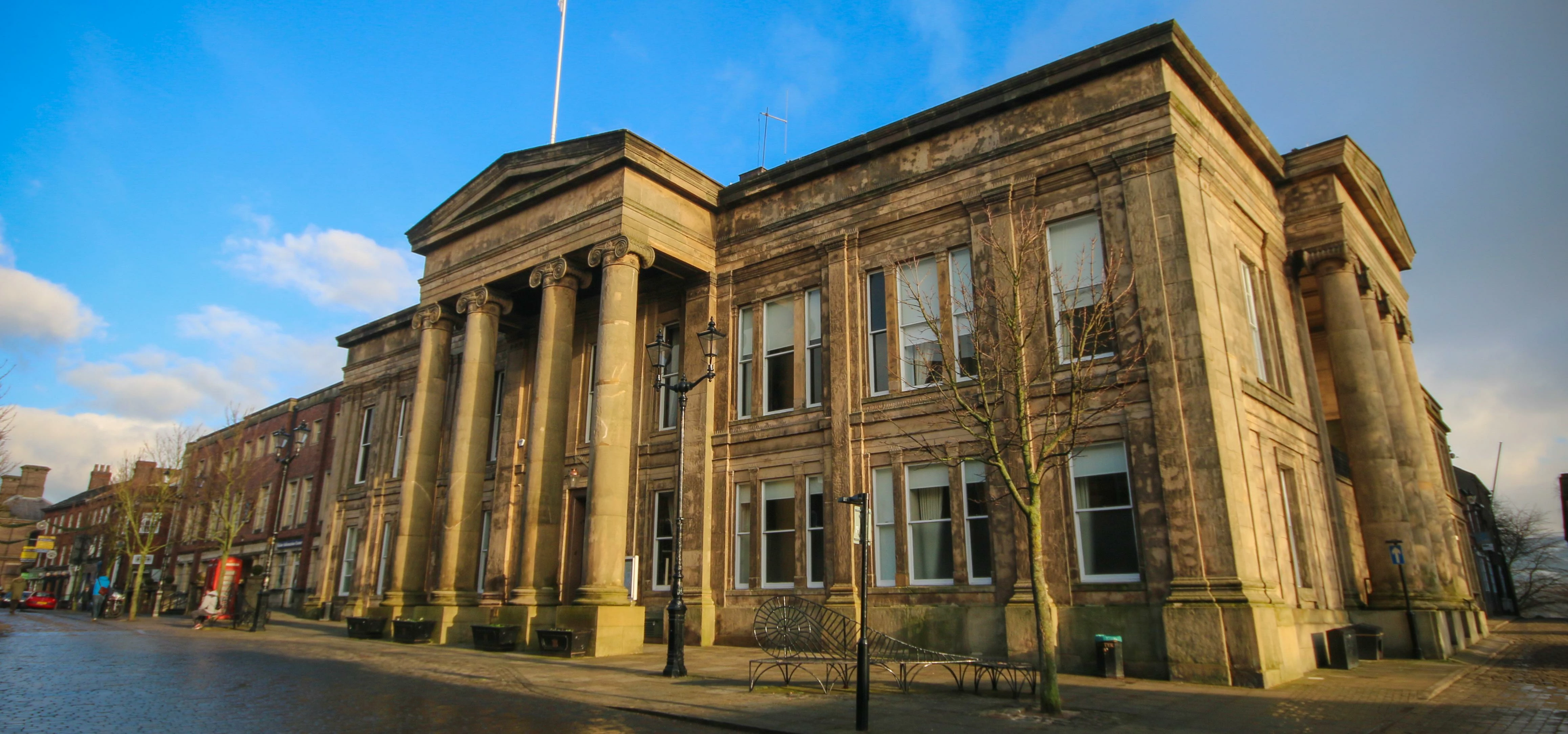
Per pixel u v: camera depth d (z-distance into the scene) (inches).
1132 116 666.8
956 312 740.0
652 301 971.3
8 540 3080.7
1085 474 641.0
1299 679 572.4
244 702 435.5
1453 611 816.3
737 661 665.6
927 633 684.7
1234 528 565.0
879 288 801.6
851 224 820.6
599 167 862.5
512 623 796.6
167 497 1708.9
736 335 895.7
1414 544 828.6
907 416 739.4
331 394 1620.3
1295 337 826.8
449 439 1226.6
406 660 671.8
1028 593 637.3
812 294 852.6
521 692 492.1
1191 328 605.3
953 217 756.0
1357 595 783.7
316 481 1571.1
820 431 797.2
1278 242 839.1
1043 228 689.6
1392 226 1032.8
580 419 985.5
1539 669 647.8
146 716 389.7
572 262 893.2
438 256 1051.3
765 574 812.6
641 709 429.7
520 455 1009.5
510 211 957.8
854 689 498.0
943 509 712.4
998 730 377.1
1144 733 370.3
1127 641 589.3
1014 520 658.2
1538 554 2679.6
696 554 837.2
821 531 784.9
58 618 1482.5
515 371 1063.0
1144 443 611.2
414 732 357.7
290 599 1497.3
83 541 2172.7
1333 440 1042.1
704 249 915.4
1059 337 669.9
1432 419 1566.2
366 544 1269.7
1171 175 636.1
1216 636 542.0
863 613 389.1
